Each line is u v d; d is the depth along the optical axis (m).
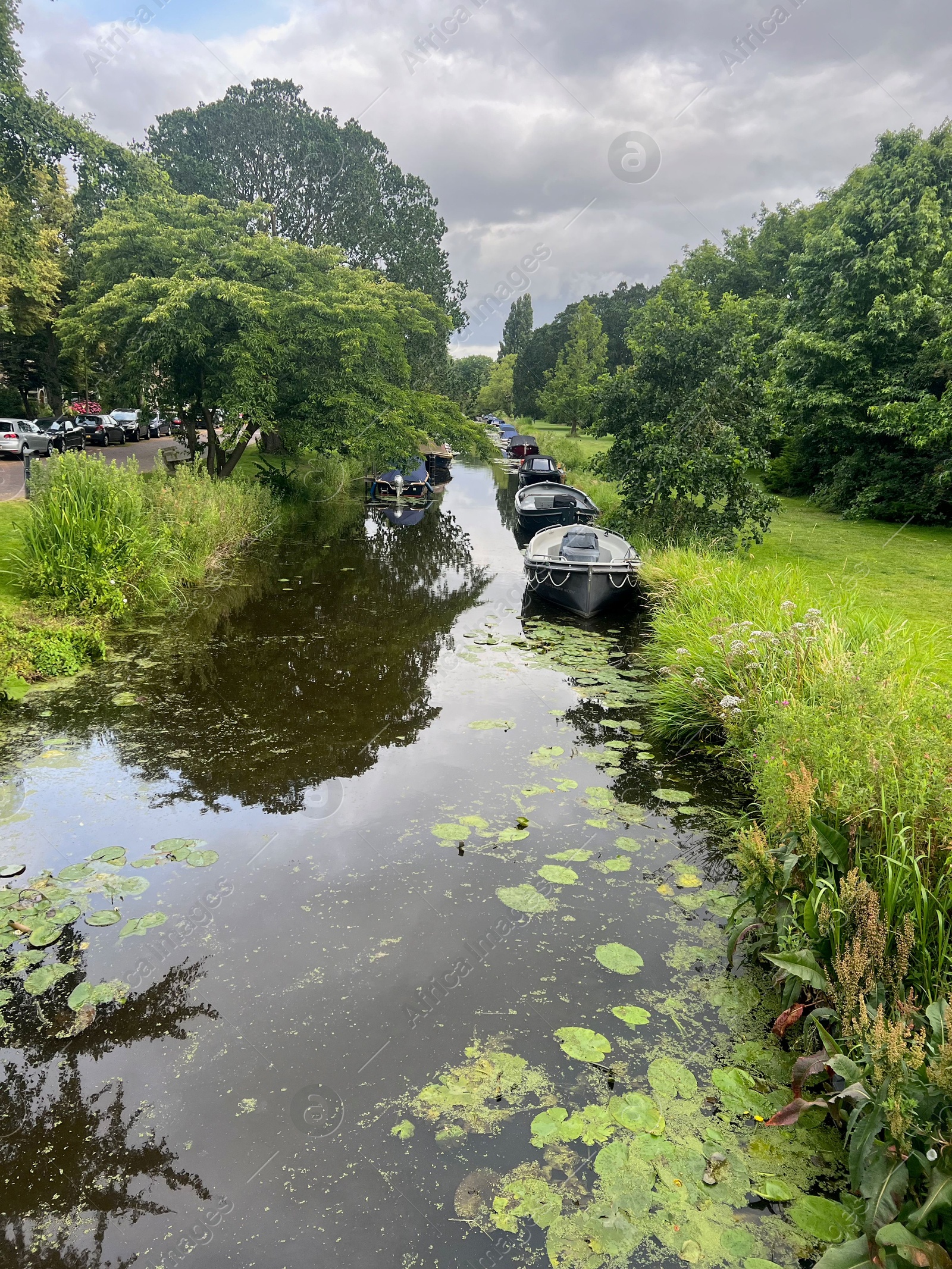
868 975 3.10
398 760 6.45
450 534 19.00
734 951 4.04
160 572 11.01
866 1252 2.28
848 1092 2.59
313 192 25.78
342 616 11.01
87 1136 3.01
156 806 5.58
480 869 4.90
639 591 11.80
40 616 8.95
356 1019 3.62
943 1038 2.62
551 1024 3.60
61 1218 2.70
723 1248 2.56
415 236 29.22
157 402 17.19
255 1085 3.24
